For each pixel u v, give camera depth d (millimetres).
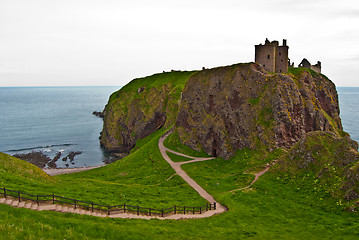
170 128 115562
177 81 158875
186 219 37844
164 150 94875
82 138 175750
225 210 44438
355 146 49938
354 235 32344
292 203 44469
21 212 26922
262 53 89500
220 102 89750
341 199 41156
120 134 152500
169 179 69625
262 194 49406
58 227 26109
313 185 47906
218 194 53219
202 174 69688
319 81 101000
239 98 84062
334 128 85125
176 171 74125
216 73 95062
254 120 77500
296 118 76438
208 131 91375
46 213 28969
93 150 147750
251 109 79438
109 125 155250
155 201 46812
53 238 23203
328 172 48125
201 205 46656
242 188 54875
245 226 36500
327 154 51719
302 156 55469
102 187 53188
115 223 30859
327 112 98375
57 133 190750
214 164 78938
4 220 23734
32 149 146625
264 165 65125
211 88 94625
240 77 86438
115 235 27422
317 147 54281
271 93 77438
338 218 37594
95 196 41500
